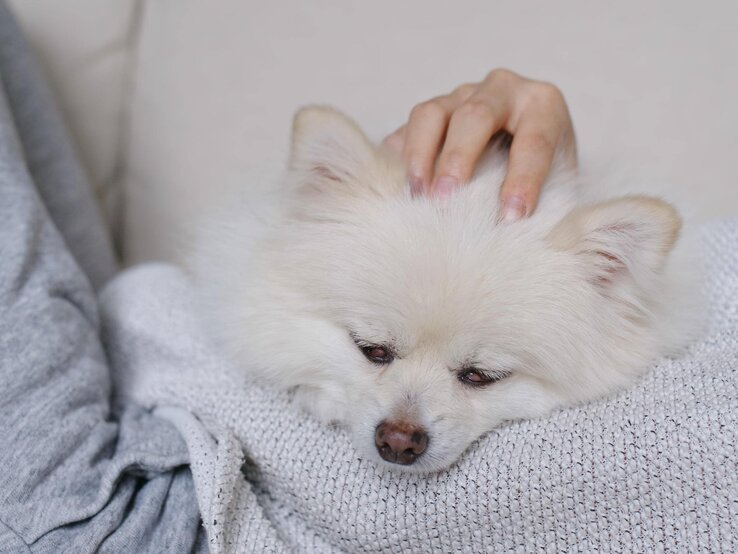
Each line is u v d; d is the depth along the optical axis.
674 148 0.64
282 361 0.48
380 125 0.59
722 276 0.50
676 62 0.64
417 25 0.66
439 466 0.44
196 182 0.69
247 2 0.68
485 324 0.45
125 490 0.44
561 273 0.47
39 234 0.50
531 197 0.47
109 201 0.72
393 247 0.46
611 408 0.44
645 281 0.47
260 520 0.44
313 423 0.47
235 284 0.50
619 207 0.46
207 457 0.44
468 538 0.43
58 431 0.44
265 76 0.68
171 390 0.49
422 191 0.48
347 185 0.48
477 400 0.47
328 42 0.67
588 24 0.64
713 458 0.41
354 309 0.47
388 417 0.45
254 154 0.68
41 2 0.66
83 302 0.51
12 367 0.45
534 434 0.44
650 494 0.41
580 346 0.47
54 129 0.63
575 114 0.65
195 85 0.69
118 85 0.70
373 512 0.44
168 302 0.53
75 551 0.40
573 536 0.42
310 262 0.48
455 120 0.48
